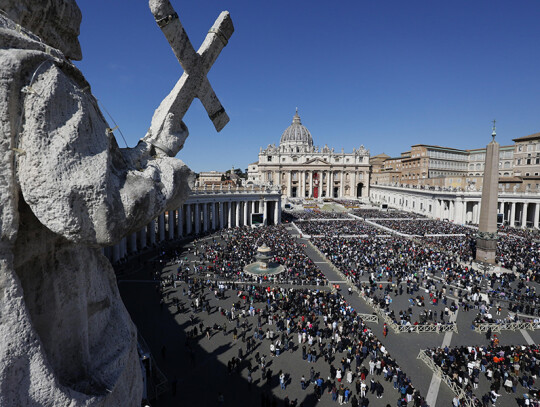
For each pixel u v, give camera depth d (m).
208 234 61.47
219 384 18.83
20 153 3.89
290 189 143.75
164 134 6.68
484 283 35.22
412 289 32.66
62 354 5.00
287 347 22.53
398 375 18.84
